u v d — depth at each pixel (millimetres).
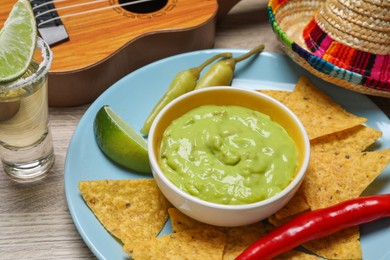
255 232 469
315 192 481
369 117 550
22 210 498
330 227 454
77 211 470
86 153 510
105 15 603
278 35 560
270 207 445
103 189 474
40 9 598
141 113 549
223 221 450
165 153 472
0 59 440
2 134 485
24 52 450
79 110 576
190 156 465
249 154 458
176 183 456
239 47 638
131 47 586
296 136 489
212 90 508
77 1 617
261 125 487
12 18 453
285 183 457
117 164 509
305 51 538
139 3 650
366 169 494
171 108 495
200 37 608
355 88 543
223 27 660
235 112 500
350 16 540
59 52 564
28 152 502
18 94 457
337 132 523
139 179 487
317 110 538
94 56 562
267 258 445
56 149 543
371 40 538
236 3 647
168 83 568
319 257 457
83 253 476
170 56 613
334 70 529
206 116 491
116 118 521
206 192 447
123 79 559
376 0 520
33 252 475
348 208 458
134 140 492
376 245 467
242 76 582
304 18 627
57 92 562
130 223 464
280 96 550
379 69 552
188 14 608
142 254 434
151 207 476
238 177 452
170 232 474
